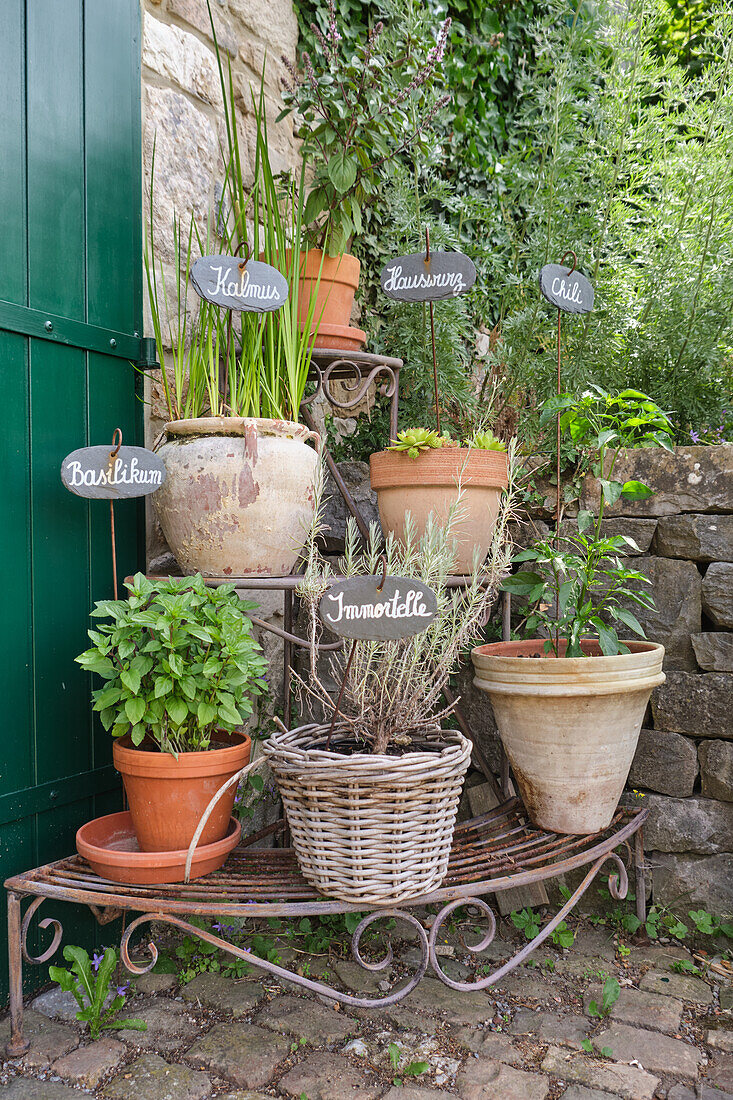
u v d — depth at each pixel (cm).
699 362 257
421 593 146
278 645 258
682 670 210
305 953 193
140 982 179
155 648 149
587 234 274
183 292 220
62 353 179
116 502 195
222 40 236
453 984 159
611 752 181
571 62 276
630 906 210
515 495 228
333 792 149
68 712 181
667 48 400
